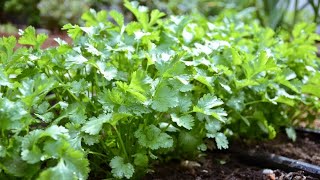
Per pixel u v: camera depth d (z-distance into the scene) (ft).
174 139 2.91
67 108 2.57
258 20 6.35
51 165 2.32
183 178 2.98
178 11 6.49
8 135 2.38
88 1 6.27
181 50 3.00
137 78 2.51
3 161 2.27
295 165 3.11
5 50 2.81
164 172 3.01
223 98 3.14
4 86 2.67
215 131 2.81
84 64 2.77
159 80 2.68
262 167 3.24
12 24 5.67
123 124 2.67
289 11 6.94
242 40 3.62
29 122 2.35
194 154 3.15
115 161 2.53
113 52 2.92
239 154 3.32
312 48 3.68
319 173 3.00
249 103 3.22
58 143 2.23
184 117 2.64
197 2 6.75
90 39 2.93
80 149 2.41
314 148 3.51
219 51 3.26
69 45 2.93
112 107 2.50
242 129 3.39
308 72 3.63
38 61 2.76
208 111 2.65
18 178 2.34
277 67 3.02
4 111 2.26
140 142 2.56
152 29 3.36
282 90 3.24
